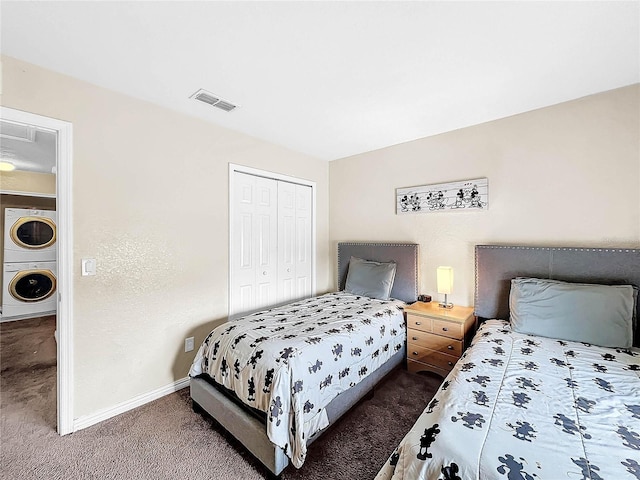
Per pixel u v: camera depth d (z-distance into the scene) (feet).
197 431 6.13
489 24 4.64
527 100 7.26
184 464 5.23
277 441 4.67
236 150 9.31
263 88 6.69
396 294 10.31
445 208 9.35
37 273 15.14
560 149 7.39
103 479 4.90
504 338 6.44
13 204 14.82
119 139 6.81
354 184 11.99
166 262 7.64
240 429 5.37
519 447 3.12
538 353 5.61
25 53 5.36
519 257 7.77
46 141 9.30
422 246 9.99
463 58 5.57
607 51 5.31
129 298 6.97
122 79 6.28
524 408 3.85
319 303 9.30
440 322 8.14
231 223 9.16
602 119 6.85
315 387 5.44
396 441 5.78
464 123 8.68
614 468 2.83
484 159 8.61
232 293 9.22
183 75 6.15
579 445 3.15
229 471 5.08
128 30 4.78
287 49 5.31
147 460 5.32
